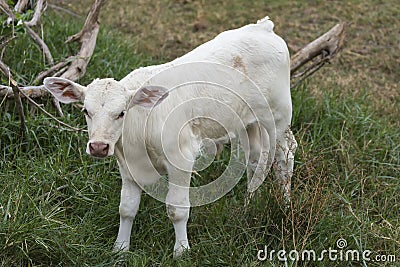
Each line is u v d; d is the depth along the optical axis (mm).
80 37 6078
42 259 4078
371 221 4770
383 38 8672
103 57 6504
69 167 5000
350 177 5363
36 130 5234
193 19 9047
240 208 4672
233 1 9648
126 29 8516
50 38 6586
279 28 8719
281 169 4961
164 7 9367
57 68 5664
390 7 9555
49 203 4531
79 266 4051
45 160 4953
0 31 5246
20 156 4980
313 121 6086
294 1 9688
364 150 5691
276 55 4648
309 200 4551
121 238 4414
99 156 3777
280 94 4734
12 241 3938
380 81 7672
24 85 5535
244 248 4305
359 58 8180
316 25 8984
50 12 7809
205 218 4730
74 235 4207
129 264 4207
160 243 4508
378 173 5523
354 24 9023
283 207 4559
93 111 3826
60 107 5512
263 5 9547
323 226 4523
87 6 8875
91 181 4840
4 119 5234
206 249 4359
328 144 5789
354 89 7277
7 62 5879
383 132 5961
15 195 4324
